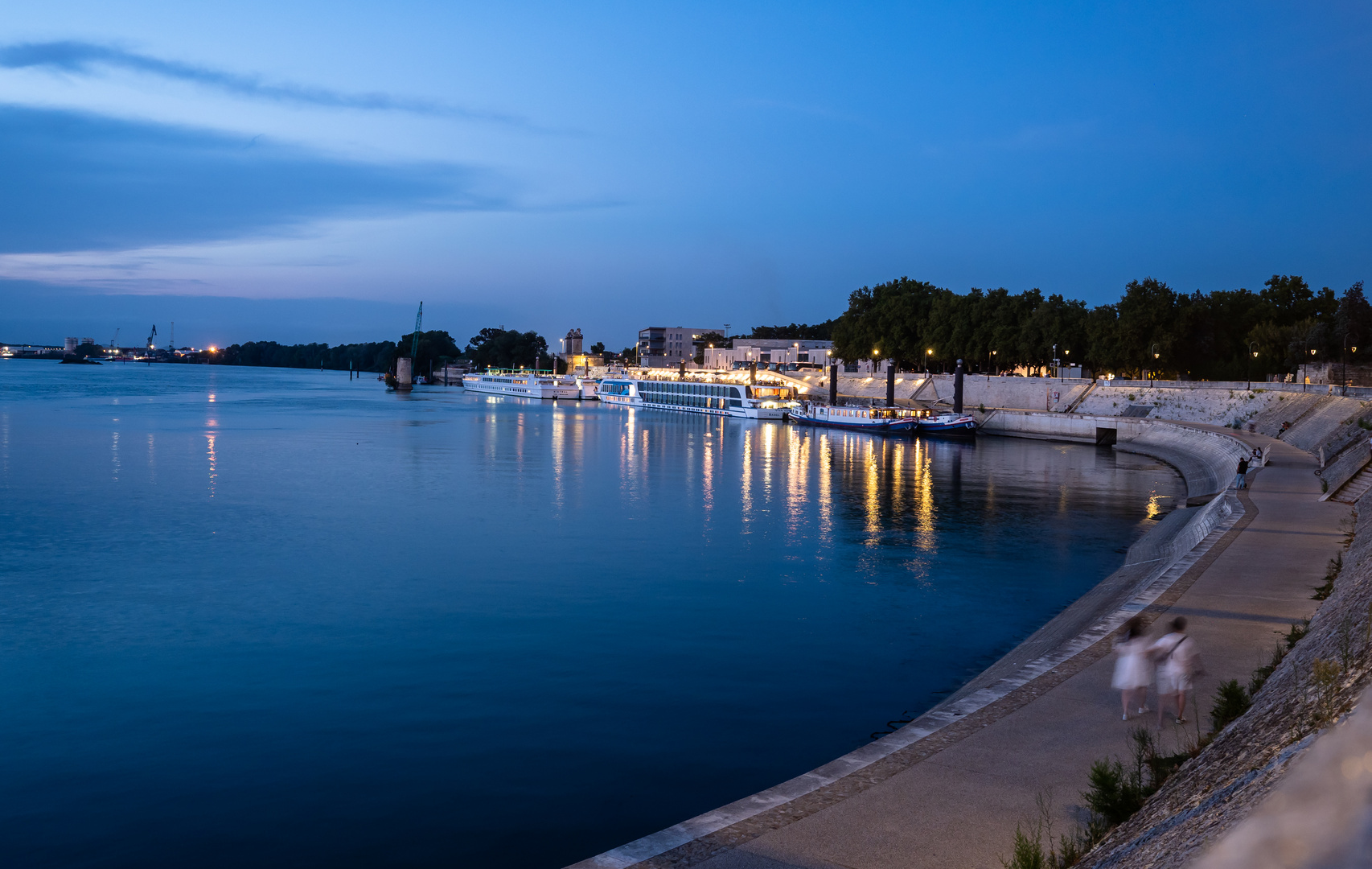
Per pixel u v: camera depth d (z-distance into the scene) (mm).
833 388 186500
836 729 31297
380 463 105125
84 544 60156
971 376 181125
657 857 15062
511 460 109000
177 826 24594
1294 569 34812
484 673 36375
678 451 123562
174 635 40969
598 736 30391
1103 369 158250
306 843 23750
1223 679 22672
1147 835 12875
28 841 23812
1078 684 22922
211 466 100312
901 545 62562
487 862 22906
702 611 45750
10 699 33250
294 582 50656
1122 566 56188
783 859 14859
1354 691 13094
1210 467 91125
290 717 31797
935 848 15195
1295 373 134625
